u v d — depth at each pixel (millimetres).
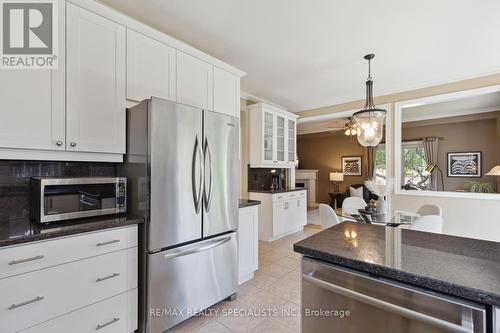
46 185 1552
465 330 742
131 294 1730
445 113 6055
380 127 2920
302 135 8992
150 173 1754
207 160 2094
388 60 3113
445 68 3369
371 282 934
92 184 1732
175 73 2291
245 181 4535
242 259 2672
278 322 2025
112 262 1633
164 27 2379
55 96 1634
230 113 2818
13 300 1266
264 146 4523
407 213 3301
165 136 1824
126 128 1980
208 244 2115
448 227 3703
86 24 1764
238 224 2406
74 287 1467
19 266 1282
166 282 1838
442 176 6684
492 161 6012
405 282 876
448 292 773
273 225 4348
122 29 1947
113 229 1637
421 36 2551
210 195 2113
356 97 4664
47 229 1442
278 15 2193
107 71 1863
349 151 8562
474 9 2107
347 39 2609
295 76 3645
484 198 3459
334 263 1051
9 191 1712
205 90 2549
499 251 1061
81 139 1738
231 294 2324
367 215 2938
